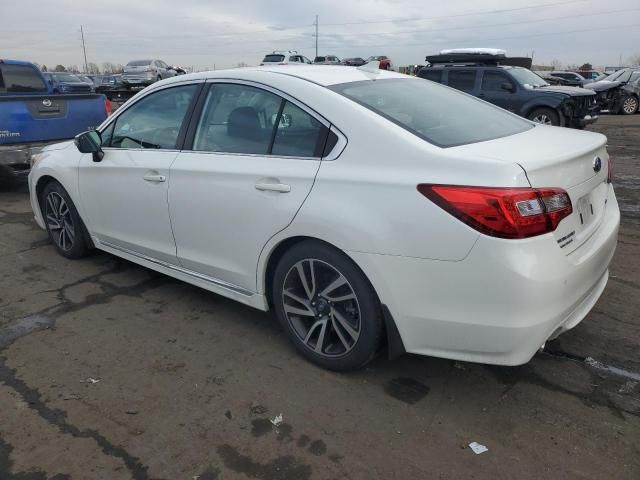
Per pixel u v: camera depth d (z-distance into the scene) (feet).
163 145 12.06
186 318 12.17
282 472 7.59
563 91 39.14
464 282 7.76
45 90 30.73
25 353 10.75
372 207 8.37
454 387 9.41
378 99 9.74
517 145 8.80
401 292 8.29
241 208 10.14
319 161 9.17
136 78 97.40
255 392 9.39
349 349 9.43
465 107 10.87
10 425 8.60
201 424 8.59
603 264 9.27
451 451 7.90
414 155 8.26
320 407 8.95
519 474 7.45
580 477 7.38
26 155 23.40
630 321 11.54
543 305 7.63
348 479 7.45
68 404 9.11
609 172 10.52
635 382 9.41
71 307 12.78
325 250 9.09
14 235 18.48
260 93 10.37
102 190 13.44
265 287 10.51
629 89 65.77
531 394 9.16
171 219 11.73
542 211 7.58
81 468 7.69
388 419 8.63
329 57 111.34
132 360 10.46
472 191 7.57
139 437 8.30
